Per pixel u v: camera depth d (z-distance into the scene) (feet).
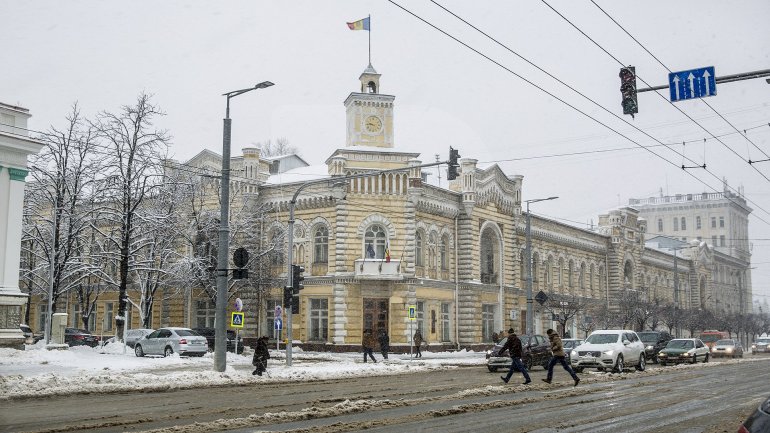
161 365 112.57
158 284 162.40
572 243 239.50
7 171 120.57
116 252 163.73
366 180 164.45
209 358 129.29
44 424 50.39
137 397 69.10
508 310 197.36
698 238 401.90
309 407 60.90
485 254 195.52
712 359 171.42
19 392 68.80
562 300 209.77
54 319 136.26
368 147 167.63
